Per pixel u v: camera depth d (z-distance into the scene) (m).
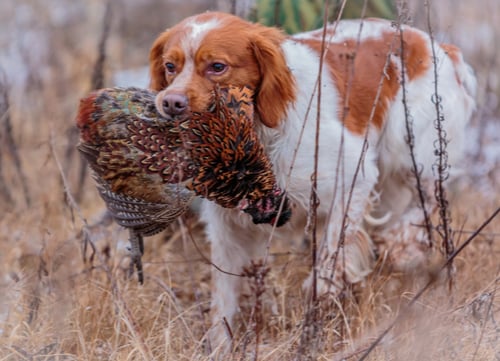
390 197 8.52
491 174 10.36
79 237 8.23
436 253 7.73
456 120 8.34
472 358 6.18
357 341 6.77
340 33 7.88
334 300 6.92
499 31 14.10
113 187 6.31
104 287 7.60
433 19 10.90
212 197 6.36
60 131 11.34
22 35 15.79
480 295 6.76
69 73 13.79
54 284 7.45
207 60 6.63
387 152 8.10
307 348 6.16
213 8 10.63
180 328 7.23
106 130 6.21
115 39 16.09
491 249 8.27
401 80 7.72
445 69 8.33
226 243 7.64
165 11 17.92
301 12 9.00
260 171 6.36
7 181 10.42
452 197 9.49
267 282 7.98
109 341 6.88
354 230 7.55
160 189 6.16
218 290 7.67
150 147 6.13
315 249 6.39
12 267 8.28
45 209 9.30
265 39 6.84
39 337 6.87
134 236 6.49
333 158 7.28
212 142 6.16
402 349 6.41
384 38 8.02
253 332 6.97
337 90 7.42
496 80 12.36
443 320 6.54
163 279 8.44
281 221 6.57
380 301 7.45
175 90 6.32
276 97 6.86
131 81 12.99
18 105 12.19
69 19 17.25
